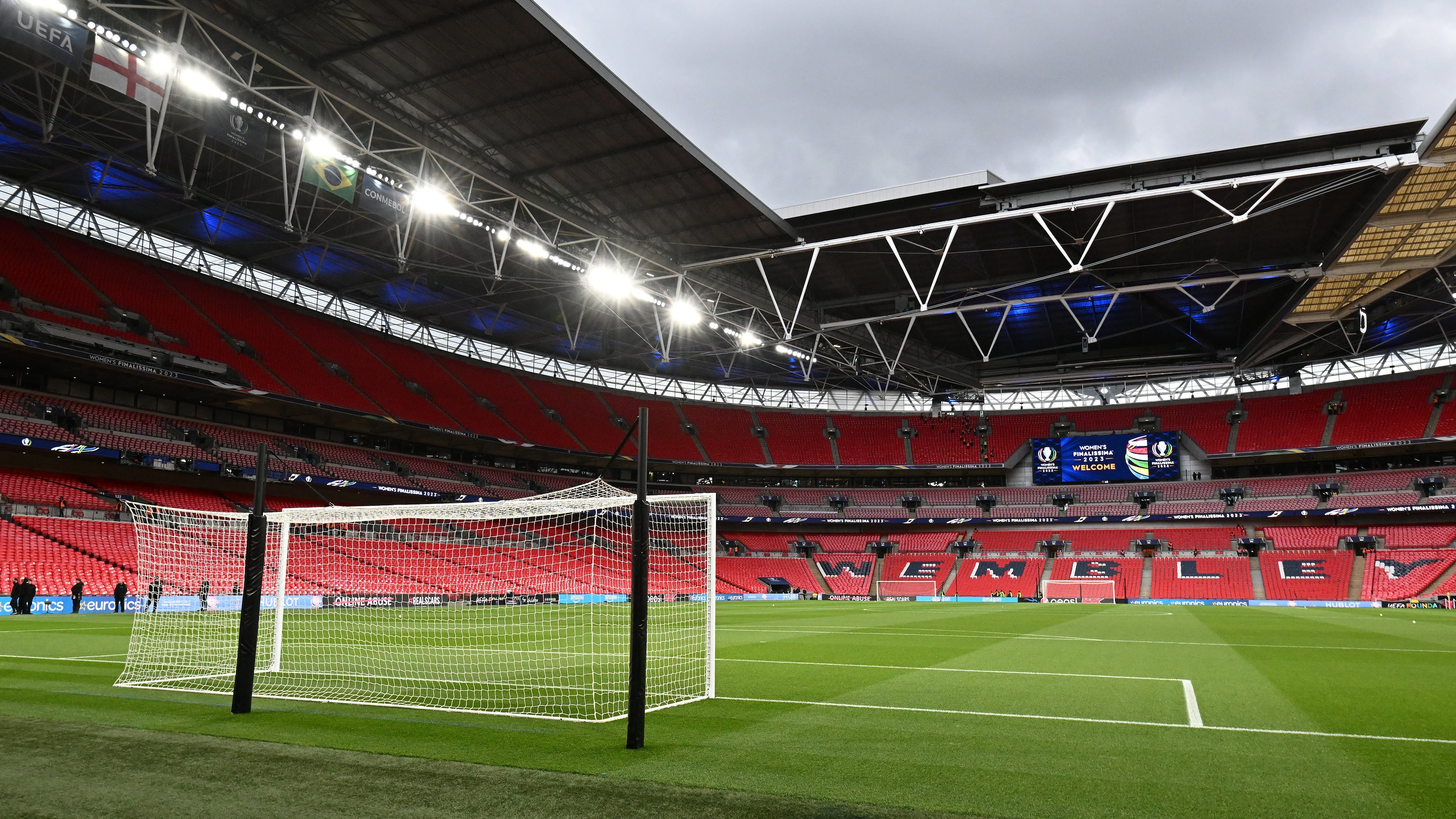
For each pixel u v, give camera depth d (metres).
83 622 22.86
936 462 64.38
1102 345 53.31
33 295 35.72
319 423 48.25
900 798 5.48
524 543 35.97
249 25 23.06
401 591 33.56
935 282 33.97
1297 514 55.12
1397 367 56.75
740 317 44.78
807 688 11.26
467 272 36.94
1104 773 6.25
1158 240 35.66
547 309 49.69
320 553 33.03
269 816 4.93
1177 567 55.03
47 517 33.41
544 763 6.34
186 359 39.19
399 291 47.41
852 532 65.69
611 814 5.03
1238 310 45.47
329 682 11.52
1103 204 30.81
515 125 27.84
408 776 5.88
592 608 32.75
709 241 36.31
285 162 25.70
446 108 26.94
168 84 21.14
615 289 36.16
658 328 44.75
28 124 28.64
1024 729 8.10
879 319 40.56
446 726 7.92
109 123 27.44
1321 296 41.03
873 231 35.47
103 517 35.78
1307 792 5.75
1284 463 59.53
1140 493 60.66
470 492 51.12
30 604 27.09
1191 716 8.89
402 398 49.16
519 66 24.84
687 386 66.88
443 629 22.22
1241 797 5.61
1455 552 48.81
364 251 34.62
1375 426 54.66
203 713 8.45
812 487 67.19
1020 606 43.19
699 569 26.22
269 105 24.91
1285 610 38.34
